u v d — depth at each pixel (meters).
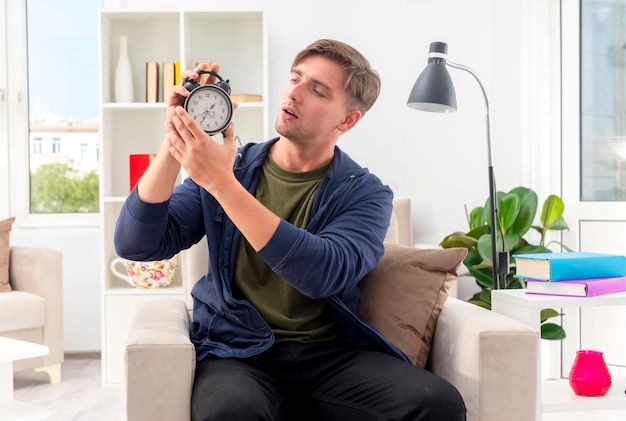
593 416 3.21
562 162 3.93
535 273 2.16
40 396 3.42
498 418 1.75
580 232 3.89
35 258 3.64
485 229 3.55
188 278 2.24
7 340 2.47
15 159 4.30
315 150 1.88
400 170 4.08
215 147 1.55
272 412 1.59
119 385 3.65
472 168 4.07
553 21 3.92
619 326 3.80
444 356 1.93
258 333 1.77
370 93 1.91
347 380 1.69
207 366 1.71
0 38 4.29
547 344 3.85
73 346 4.27
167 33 4.04
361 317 2.05
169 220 1.83
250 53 4.05
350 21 4.07
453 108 2.68
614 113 3.85
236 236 1.83
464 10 4.06
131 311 3.69
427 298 2.02
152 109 4.03
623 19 3.83
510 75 3.98
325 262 1.64
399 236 3.74
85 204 4.36
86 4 4.32
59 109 4.35
